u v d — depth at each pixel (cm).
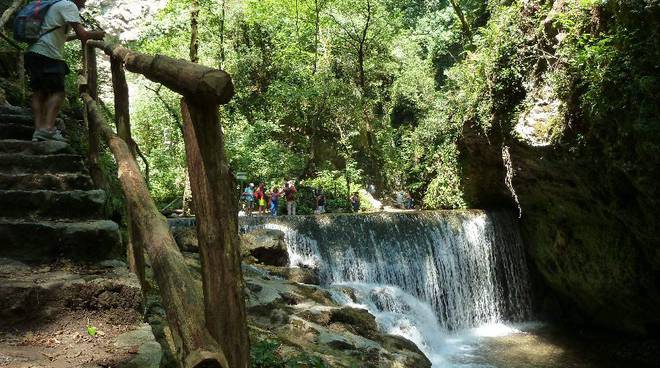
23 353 251
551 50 1177
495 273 1517
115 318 308
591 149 1080
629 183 1039
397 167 2420
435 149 2002
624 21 912
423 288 1373
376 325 905
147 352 261
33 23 513
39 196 397
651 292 1185
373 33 2539
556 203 1352
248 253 1162
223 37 2342
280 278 1049
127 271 349
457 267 1448
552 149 1177
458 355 1134
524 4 1266
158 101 2095
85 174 484
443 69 3038
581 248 1343
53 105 523
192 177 172
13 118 565
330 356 673
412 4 3472
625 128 934
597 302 1372
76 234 361
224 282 170
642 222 1065
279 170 2212
